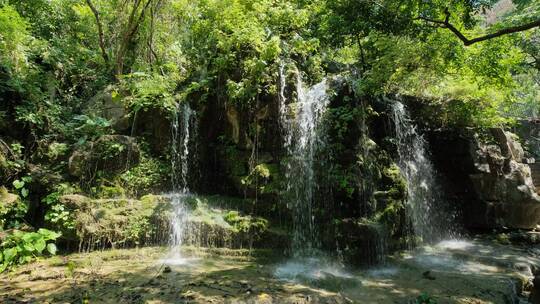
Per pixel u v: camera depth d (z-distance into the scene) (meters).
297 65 8.20
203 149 7.58
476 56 8.12
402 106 8.45
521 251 7.26
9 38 7.26
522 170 9.18
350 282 4.97
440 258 6.59
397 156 7.73
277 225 6.22
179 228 6.03
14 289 4.33
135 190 6.90
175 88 8.12
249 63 7.12
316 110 6.79
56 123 7.30
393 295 4.64
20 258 5.18
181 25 10.28
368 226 5.87
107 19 10.22
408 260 6.28
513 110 17.62
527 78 16.45
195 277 4.75
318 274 5.04
